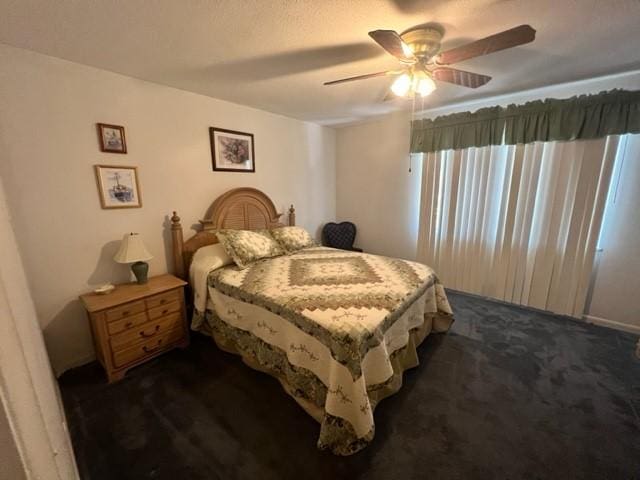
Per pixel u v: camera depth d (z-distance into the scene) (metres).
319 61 1.92
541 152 2.64
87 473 1.32
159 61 1.89
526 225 2.83
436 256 3.52
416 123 3.34
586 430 1.52
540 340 2.40
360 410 1.33
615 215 2.47
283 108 3.11
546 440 1.47
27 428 0.41
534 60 1.98
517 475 1.30
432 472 1.31
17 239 1.73
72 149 1.92
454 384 1.89
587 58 1.95
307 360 1.58
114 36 1.56
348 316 1.55
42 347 1.37
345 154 4.21
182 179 2.57
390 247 4.01
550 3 1.30
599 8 1.35
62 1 1.23
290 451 1.42
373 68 2.04
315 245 3.25
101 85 2.01
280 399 1.76
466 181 3.16
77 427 1.56
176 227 2.47
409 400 1.75
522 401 1.73
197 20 1.41
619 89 2.24
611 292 2.57
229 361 2.15
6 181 1.69
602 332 2.51
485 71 2.17
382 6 1.32
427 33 1.49
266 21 1.43
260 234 2.80
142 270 2.18
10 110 1.67
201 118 2.64
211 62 1.92
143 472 1.32
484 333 2.52
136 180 2.26
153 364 2.11
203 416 1.63
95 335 1.96
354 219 4.30
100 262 2.13
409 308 1.90
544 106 2.54
